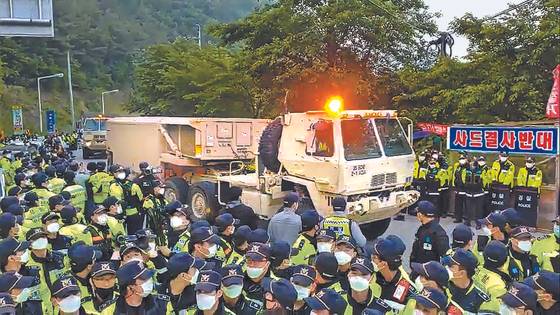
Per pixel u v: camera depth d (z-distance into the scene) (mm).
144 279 4270
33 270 5328
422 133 18375
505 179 12820
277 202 11156
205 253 5547
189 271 4465
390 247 4602
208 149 13562
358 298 4418
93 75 93875
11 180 14852
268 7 22875
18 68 77500
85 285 4805
